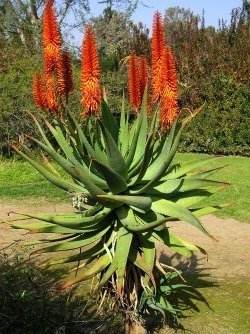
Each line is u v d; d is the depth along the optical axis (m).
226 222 9.02
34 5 23.66
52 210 9.76
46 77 4.38
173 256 7.23
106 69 18.20
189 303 5.66
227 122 16.58
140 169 4.30
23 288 4.75
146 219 4.43
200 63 17.41
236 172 13.22
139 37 19.41
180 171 4.76
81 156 4.54
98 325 4.86
